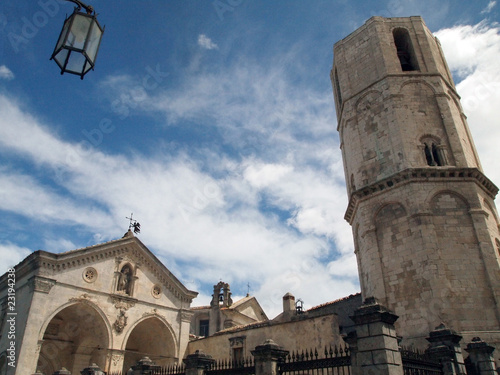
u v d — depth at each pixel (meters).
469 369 16.61
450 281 20.98
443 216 22.83
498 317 19.94
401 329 21.36
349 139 29.14
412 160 24.73
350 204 27.61
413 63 29.59
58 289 29.56
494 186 25.03
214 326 48.28
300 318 29.53
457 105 28.94
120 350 31.61
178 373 15.57
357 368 10.77
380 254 23.98
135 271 35.12
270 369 11.97
